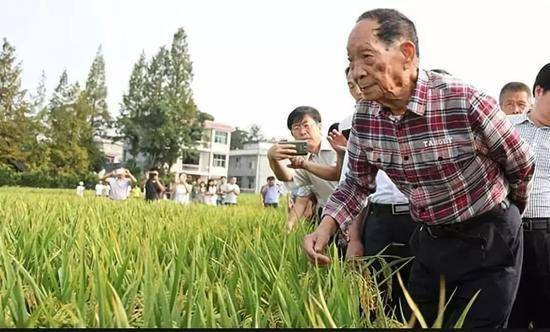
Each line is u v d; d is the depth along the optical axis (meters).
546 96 4.01
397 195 4.14
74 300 2.73
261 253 4.04
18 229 5.36
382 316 2.86
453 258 3.04
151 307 2.54
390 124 2.99
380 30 2.69
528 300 4.12
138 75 76.69
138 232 5.39
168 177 72.81
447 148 2.87
